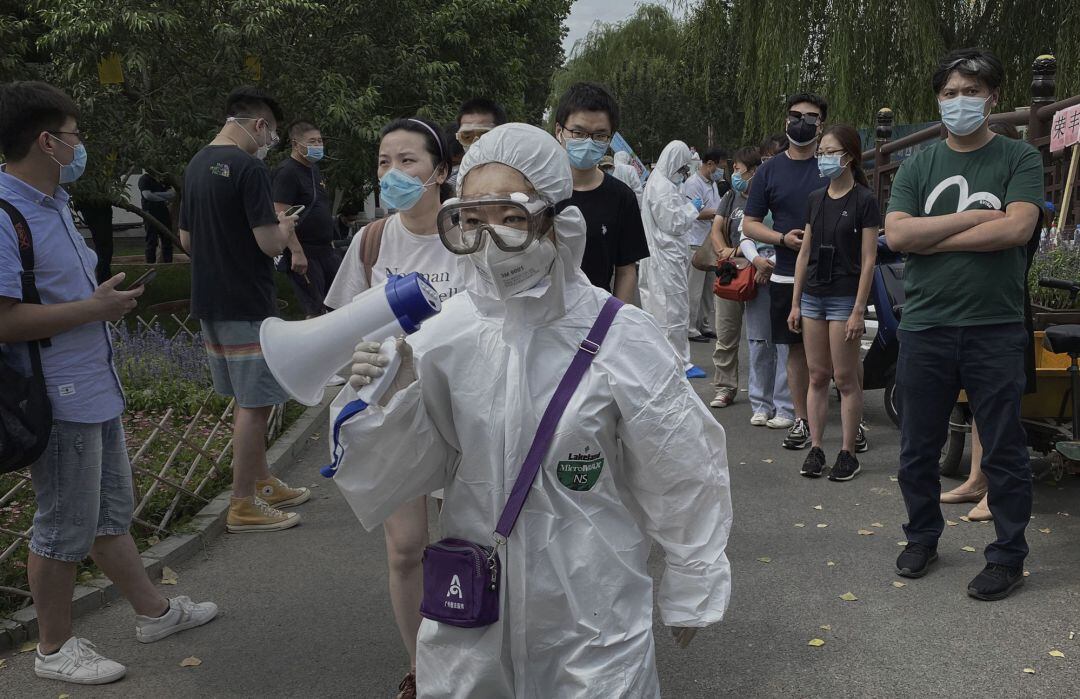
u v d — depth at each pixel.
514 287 1.97
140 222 27.25
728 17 18.14
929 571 4.43
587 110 4.06
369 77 11.88
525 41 15.03
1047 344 5.33
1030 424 5.50
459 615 1.98
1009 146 4.01
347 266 3.48
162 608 3.91
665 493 2.08
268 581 4.53
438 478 2.15
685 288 7.96
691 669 3.60
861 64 15.86
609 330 2.03
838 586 4.31
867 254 5.51
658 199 7.75
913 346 4.22
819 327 5.82
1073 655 3.61
